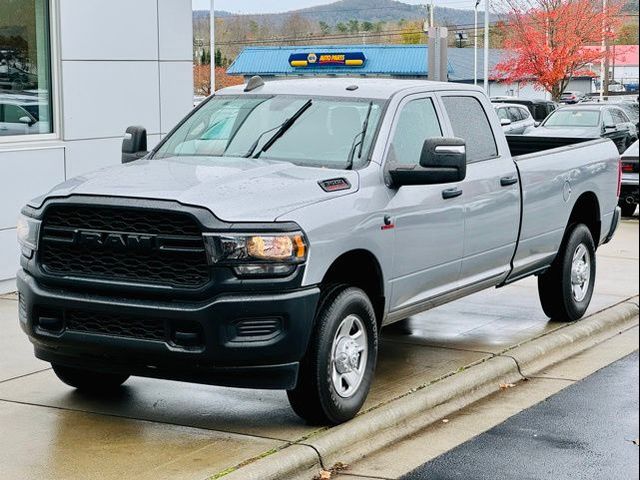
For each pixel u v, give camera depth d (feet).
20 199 37.86
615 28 180.45
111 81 41.01
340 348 22.97
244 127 26.50
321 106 26.37
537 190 31.35
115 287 21.85
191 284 21.44
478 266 28.76
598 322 34.86
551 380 28.89
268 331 21.48
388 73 199.11
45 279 22.58
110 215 21.98
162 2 42.75
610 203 36.22
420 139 26.71
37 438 22.16
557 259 33.73
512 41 182.70
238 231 21.15
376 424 23.54
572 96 239.09
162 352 21.58
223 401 25.08
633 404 26.35
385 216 24.27
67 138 39.55
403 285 25.40
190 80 44.34
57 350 22.98
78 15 39.60
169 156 26.43
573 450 22.67
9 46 37.81
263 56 219.00
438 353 30.07
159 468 20.42
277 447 21.67
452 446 23.08
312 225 21.88
